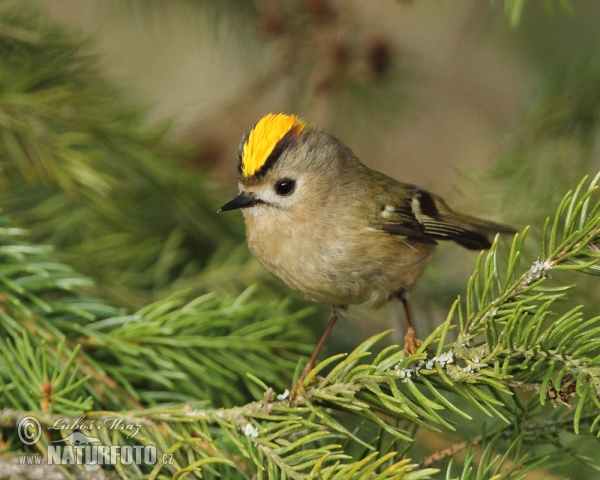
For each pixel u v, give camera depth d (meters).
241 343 2.29
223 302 2.29
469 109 2.44
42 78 2.34
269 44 2.40
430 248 2.32
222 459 2.24
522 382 2.25
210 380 2.28
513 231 2.35
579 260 2.25
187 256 2.36
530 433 2.26
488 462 2.26
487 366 2.25
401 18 2.43
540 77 2.38
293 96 2.38
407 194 2.33
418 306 2.36
